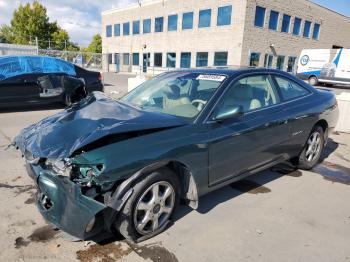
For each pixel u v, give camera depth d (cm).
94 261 246
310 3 3123
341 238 287
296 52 3136
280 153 394
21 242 267
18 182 389
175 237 281
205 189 308
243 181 414
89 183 234
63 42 5425
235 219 315
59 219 247
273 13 2753
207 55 2844
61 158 244
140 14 3525
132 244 269
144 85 413
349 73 2147
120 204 245
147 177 258
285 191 386
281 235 289
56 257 250
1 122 739
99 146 247
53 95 909
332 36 3625
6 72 823
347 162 505
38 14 5347
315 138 457
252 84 369
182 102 335
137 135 263
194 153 285
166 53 3275
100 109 318
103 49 4297
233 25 2577
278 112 382
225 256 258
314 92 460
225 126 315
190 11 2919
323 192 386
